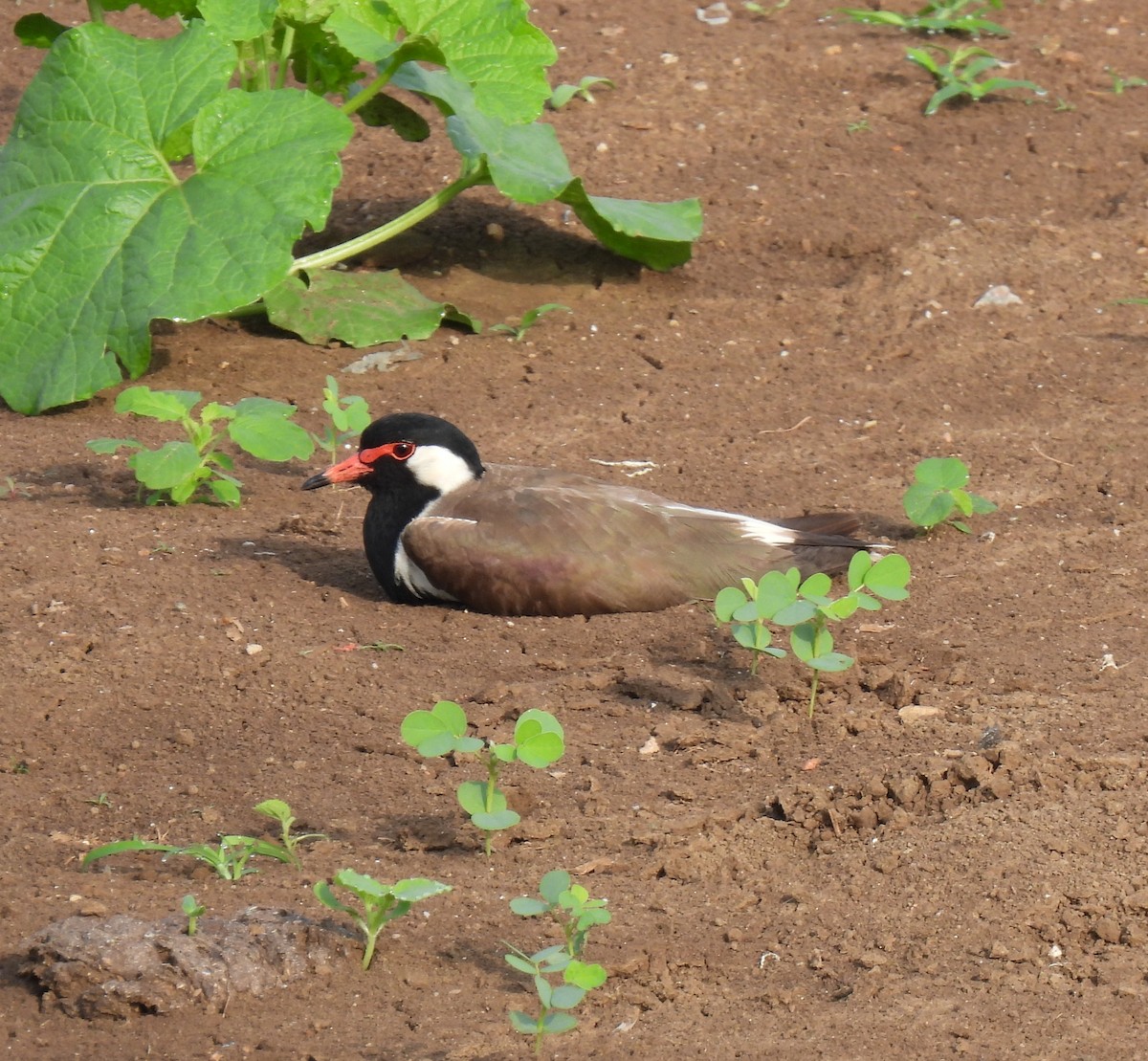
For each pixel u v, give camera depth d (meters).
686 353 15.39
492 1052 7.04
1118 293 16.19
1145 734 9.41
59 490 12.81
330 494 13.16
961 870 8.30
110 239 13.69
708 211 17.56
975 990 7.45
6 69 19.61
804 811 8.84
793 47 20.56
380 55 14.34
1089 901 8.01
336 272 15.80
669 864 8.41
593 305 16.20
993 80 19.12
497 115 14.41
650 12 21.55
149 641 10.63
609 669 10.48
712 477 13.25
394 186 17.91
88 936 7.41
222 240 13.52
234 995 7.34
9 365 13.72
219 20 14.28
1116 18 21.41
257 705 10.02
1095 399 14.43
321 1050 7.04
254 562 11.87
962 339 15.50
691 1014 7.37
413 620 11.16
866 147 18.66
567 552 11.07
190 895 7.74
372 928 7.49
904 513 12.68
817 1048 7.05
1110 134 18.80
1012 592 11.41
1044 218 17.41
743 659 10.59
